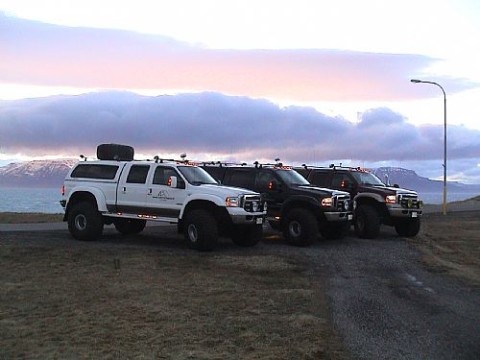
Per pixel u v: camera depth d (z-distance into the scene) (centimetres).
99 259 1185
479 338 675
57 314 760
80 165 1558
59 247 1341
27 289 905
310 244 1477
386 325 726
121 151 1583
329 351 612
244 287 947
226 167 1655
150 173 1426
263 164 1650
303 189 1516
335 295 901
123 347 622
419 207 1733
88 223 1479
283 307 811
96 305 806
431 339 667
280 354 600
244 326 707
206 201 1345
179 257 1231
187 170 1416
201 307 802
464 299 898
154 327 700
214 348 620
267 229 1923
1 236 1567
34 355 596
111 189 1476
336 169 1803
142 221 1686
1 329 691
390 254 1372
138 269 1085
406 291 953
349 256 1317
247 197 1352
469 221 2583
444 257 1379
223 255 1273
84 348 619
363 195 1727
